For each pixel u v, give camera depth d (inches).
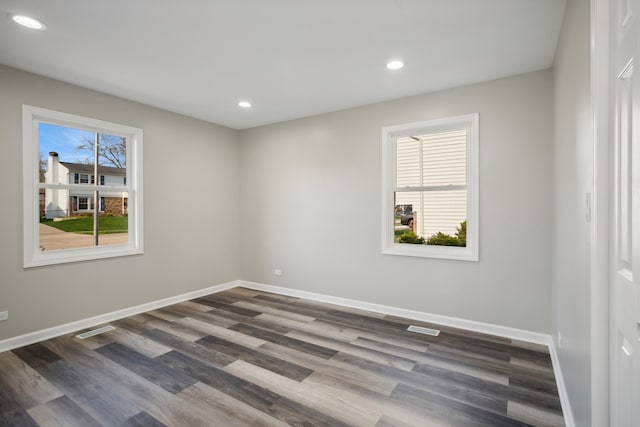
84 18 83.4
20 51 100.7
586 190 53.7
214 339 119.5
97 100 134.0
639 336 32.5
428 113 135.4
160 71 115.7
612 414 42.3
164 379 92.0
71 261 126.8
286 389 87.0
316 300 168.6
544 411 77.3
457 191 134.5
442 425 72.6
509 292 120.0
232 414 76.7
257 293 183.5
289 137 177.3
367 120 151.2
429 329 128.3
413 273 140.1
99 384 89.4
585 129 54.7
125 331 126.7
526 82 116.4
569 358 72.7
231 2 77.2
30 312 116.3
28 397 83.4
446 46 98.3
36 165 119.4
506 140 119.9
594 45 44.6
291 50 101.0
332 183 162.4
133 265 147.0
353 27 88.4
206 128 179.5
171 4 77.9
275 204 183.3
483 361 101.8
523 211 117.1
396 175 148.6
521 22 85.4
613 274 41.9
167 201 160.7
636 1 32.6
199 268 175.9
